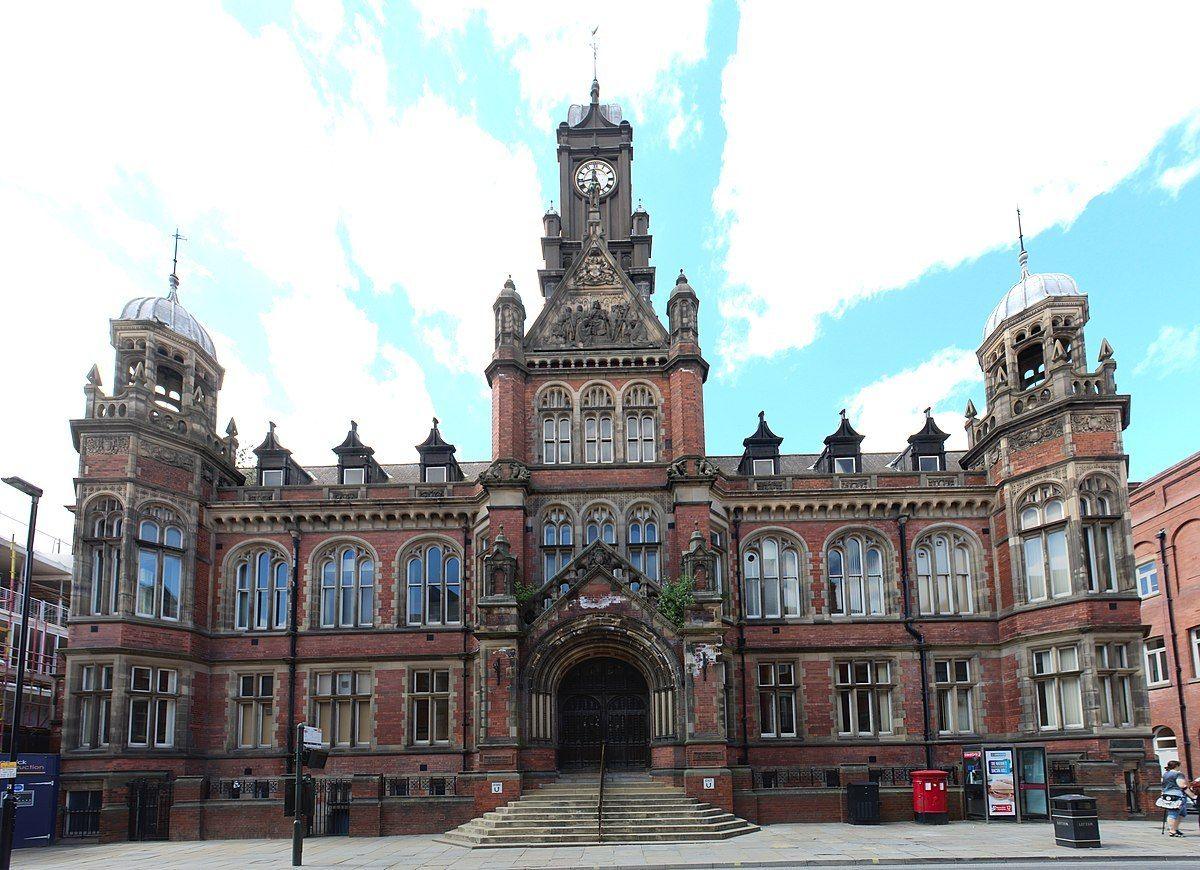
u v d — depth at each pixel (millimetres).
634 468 34156
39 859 25000
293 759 33250
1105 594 30375
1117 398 31516
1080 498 31125
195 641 33438
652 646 29578
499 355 34719
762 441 39125
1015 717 32781
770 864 20359
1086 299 33281
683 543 32438
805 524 35719
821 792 31281
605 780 29438
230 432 38406
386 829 31109
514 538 32719
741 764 32719
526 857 22578
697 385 34438
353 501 35469
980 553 34906
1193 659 39281
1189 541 39438
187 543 33750
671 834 25406
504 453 33625
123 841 29531
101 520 32031
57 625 48344
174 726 32219
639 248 44812
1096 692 29672
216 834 30984
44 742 39625
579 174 45719
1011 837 24984
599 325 36094
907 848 22609
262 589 35406
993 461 35062
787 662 34281
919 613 34656
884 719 33844
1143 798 28719
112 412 32969
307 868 21250
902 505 35406
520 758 28734
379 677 34188
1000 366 35688
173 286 37969
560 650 30078
